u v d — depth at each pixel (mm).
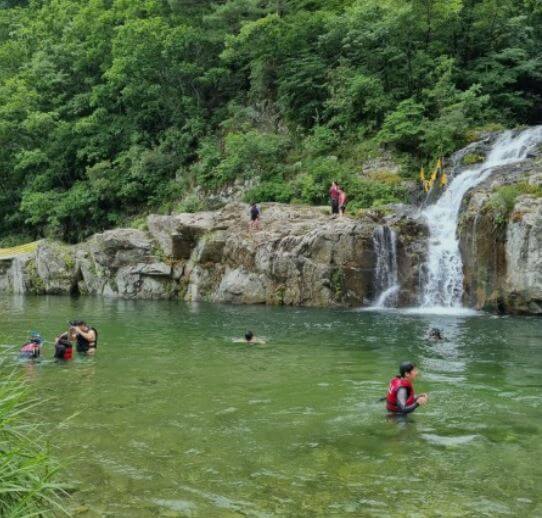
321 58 30828
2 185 42000
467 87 28984
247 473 5500
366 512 4648
